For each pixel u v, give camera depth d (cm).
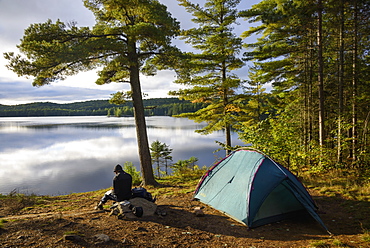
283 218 558
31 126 11269
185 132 7331
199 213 579
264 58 1335
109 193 611
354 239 432
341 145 993
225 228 510
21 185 2270
